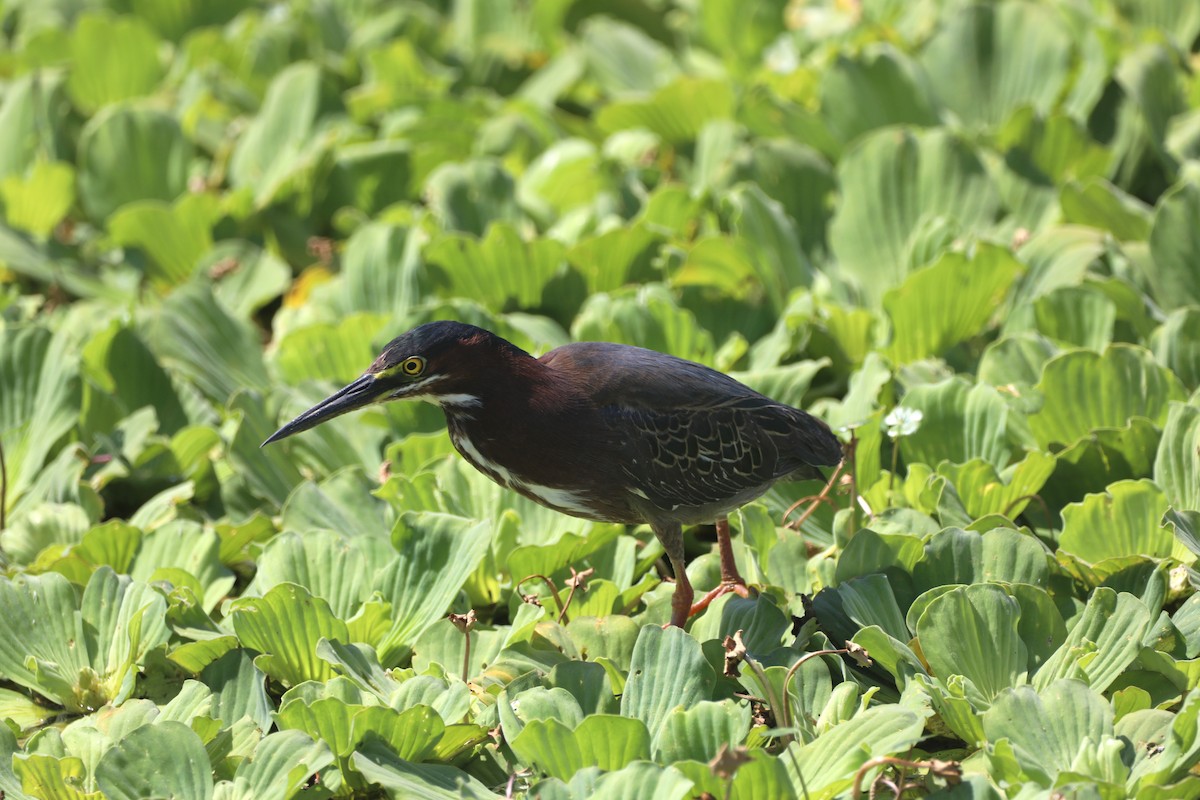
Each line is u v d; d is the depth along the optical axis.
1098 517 9.37
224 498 11.28
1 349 11.88
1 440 10.90
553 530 10.53
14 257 14.53
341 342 12.71
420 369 9.13
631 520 9.64
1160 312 12.08
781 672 7.98
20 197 15.51
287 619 8.84
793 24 18.41
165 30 21.09
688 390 9.34
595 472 9.31
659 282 13.65
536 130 16.38
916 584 9.10
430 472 10.38
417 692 8.15
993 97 16.02
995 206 13.56
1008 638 8.28
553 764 7.57
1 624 9.19
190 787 7.51
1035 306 11.93
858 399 11.02
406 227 13.66
